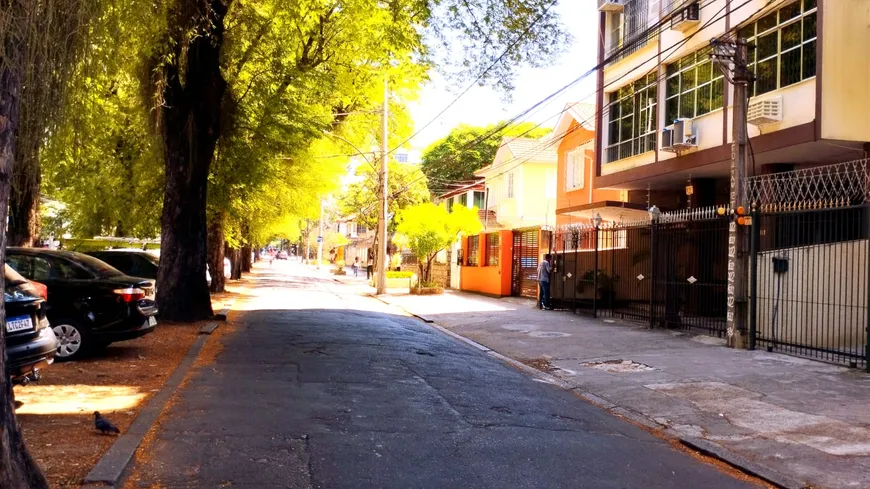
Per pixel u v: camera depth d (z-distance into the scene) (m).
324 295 27.70
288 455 5.74
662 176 18.70
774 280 12.30
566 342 14.07
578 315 19.27
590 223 23.64
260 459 5.60
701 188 18.89
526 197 34.59
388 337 14.05
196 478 5.12
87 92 6.26
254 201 22.17
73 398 7.44
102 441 5.82
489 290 28.66
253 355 10.84
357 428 6.71
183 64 13.81
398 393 8.47
